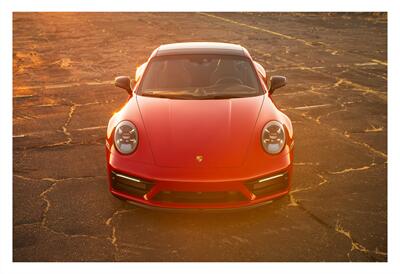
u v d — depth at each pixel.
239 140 3.47
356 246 3.20
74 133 5.48
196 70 4.39
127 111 3.87
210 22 16.91
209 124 3.61
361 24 16.20
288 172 3.51
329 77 8.41
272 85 4.52
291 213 3.64
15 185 4.11
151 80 4.33
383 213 3.64
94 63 9.59
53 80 8.14
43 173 4.37
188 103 3.93
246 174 3.29
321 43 12.19
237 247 3.19
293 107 6.55
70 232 3.37
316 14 19.59
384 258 3.06
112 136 3.65
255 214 3.62
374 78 8.32
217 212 3.32
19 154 4.82
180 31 14.45
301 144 5.12
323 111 6.36
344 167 4.51
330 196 3.92
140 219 3.56
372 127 5.69
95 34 13.68
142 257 3.08
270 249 3.17
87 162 4.63
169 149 3.40
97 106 6.59
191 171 3.28
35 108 6.47
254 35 13.62
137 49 11.25
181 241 3.27
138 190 3.42
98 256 3.09
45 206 3.74
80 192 3.99
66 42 12.23
